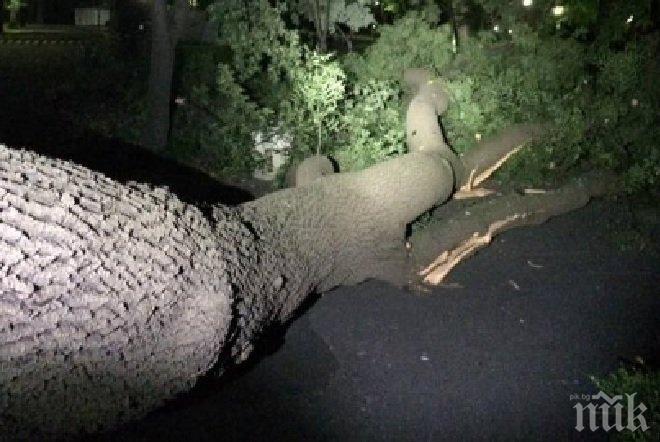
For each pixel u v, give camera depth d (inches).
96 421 104.8
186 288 111.0
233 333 122.0
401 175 190.1
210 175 259.9
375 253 182.4
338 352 156.9
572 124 265.9
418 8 335.3
